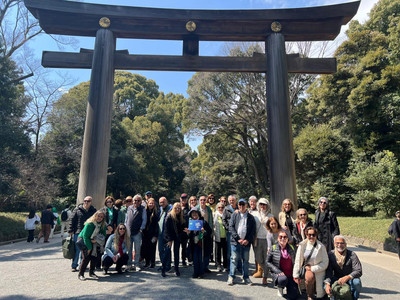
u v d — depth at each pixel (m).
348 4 8.64
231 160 30.75
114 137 29.97
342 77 16.98
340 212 17.02
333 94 16.70
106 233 5.81
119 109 31.31
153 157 35.72
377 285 5.30
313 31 8.92
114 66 8.63
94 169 7.82
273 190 7.86
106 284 4.99
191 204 6.27
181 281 5.27
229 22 8.87
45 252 8.51
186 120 27.50
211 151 28.88
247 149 25.47
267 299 4.32
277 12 8.73
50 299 4.13
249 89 21.66
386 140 15.33
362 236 11.71
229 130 25.09
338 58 17.86
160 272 6.01
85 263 5.34
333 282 4.14
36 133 20.34
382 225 11.58
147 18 8.70
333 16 8.66
